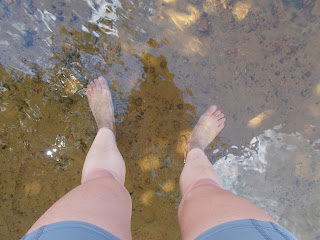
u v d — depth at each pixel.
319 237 1.99
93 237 0.98
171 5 2.02
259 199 2.02
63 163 1.96
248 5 2.02
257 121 2.04
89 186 1.32
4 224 1.90
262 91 2.04
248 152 2.04
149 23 2.01
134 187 1.97
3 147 1.94
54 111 1.98
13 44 1.97
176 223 1.94
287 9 2.02
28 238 0.98
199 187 1.54
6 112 1.95
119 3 2.00
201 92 2.04
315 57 2.02
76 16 1.99
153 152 2.01
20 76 1.96
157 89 2.03
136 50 2.01
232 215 1.10
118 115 2.03
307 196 2.02
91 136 2.00
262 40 2.03
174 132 2.03
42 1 1.98
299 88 2.03
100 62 2.01
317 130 2.02
